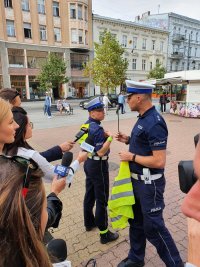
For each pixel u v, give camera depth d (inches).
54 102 1120.8
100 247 110.3
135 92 81.5
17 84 1250.6
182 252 105.0
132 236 94.7
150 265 98.7
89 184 116.0
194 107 586.6
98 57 1047.0
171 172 203.9
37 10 1237.7
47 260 36.5
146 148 83.9
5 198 32.2
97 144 103.4
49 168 68.3
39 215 38.0
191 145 301.7
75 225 127.9
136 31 1589.6
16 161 38.3
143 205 85.1
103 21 1430.9
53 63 1088.8
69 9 1302.9
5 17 1157.7
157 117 81.6
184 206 28.9
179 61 1911.9
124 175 88.8
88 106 108.6
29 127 75.2
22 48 1226.0
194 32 1966.0
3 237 32.2
